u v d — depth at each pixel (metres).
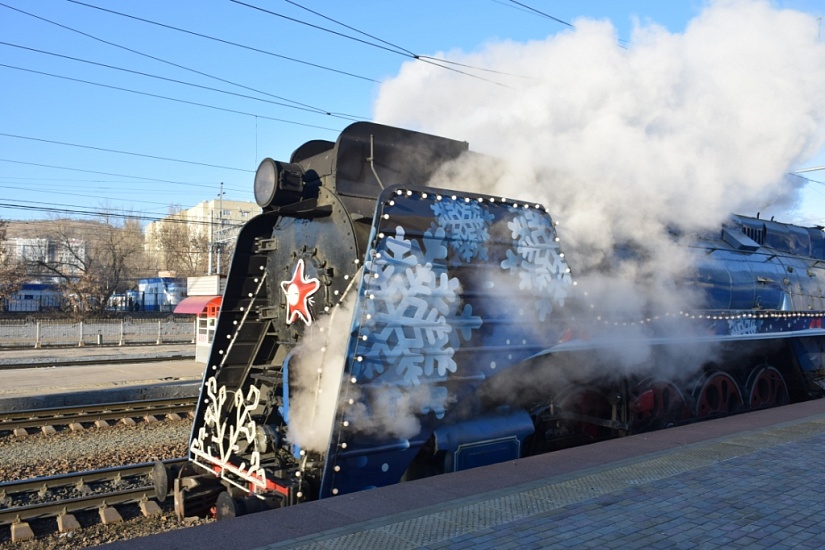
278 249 6.22
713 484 4.53
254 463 5.05
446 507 4.02
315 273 5.54
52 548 5.56
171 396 13.05
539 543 3.48
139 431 9.84
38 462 8.08
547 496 4.24
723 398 8.07
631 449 5.55
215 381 6.13
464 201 5.18
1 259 45.22
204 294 18.83
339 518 3.84
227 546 3.43
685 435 6.12
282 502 4.58
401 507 4.03
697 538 3.56
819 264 10.76
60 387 13.42
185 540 3.52
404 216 4.79
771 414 7.27
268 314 6.28
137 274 56.47
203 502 5.54
